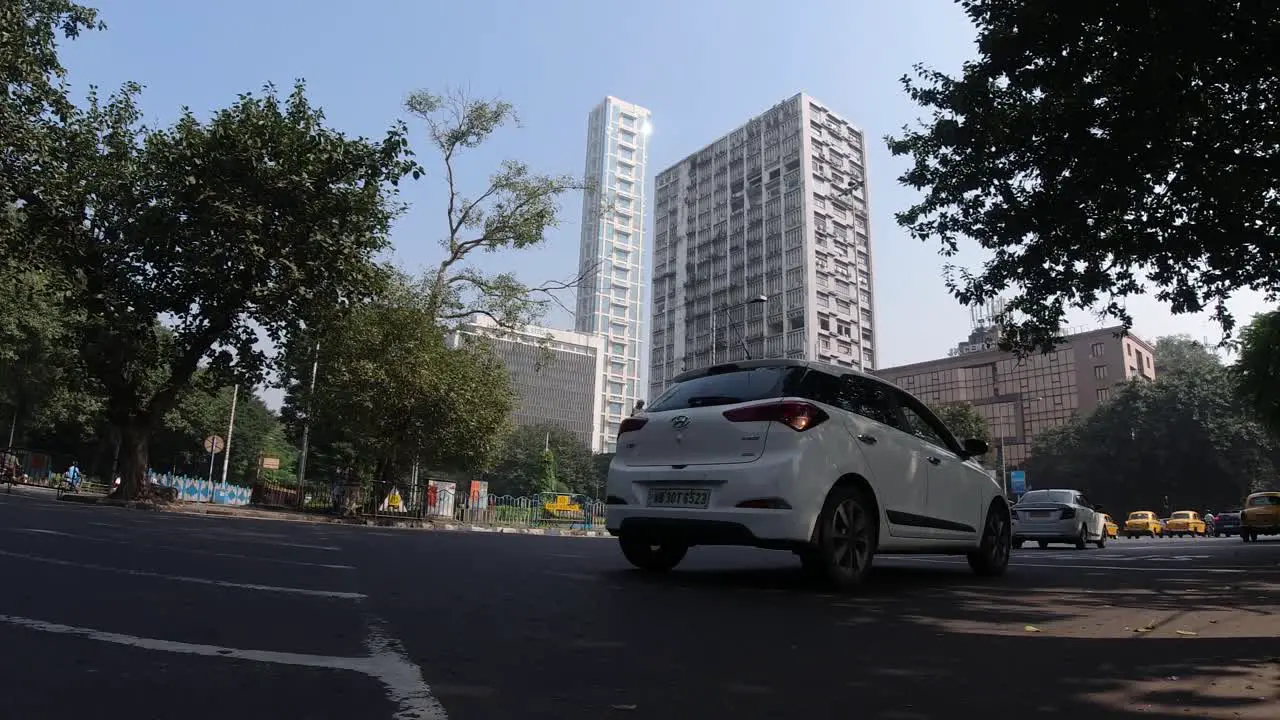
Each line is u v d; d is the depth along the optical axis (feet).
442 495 84.79
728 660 9.72
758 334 333.42
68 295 60.75
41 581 12.98
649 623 11.98
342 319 61.41
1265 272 37.78
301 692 7.50
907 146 39.19
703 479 16.78
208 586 13.29
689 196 391.24
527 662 9.18
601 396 449.06
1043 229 35.83
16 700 6.87
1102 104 31.19
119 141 58.34
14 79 51.57
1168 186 33.94
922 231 39.42
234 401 157.38
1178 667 9.79
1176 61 27.78
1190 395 183.32
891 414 19.52
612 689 8.18
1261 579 21.43
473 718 6.98
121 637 9.36
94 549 17.75
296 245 55.67
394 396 73.41
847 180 339.98
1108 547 57.82
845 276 329.11
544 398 420.36
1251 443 173.78
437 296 82.28
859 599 15.44
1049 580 20.68
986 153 35.32
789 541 15.75
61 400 130.21
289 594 12.97
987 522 21.94
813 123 332.80
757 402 16.88
